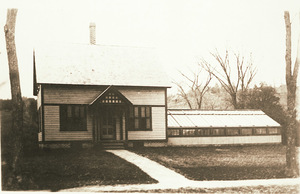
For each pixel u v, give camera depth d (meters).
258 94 42.91
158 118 30.36
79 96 28.25
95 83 28.59
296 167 21.45
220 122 33.41
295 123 22.44
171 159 24.42
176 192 16.78
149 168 21.66
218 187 17.89
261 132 34.03
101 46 32.50
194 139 31.77
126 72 30.62
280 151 29.61
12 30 19.52
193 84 56.38
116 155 24.75
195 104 63.97
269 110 38.75
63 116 27.64
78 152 25.72
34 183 18.22
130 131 29.56
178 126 31.56
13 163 18.97
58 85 27.78
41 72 27.83
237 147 31.70
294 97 22.42
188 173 20.95
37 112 34.56
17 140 19.23
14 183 18.09
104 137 28.52
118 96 28.19
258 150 30.02
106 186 17.81
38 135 31.47
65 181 18.61
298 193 16.98
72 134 27.67
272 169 22.48
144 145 29.78
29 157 23.56
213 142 32.31
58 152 25.75
